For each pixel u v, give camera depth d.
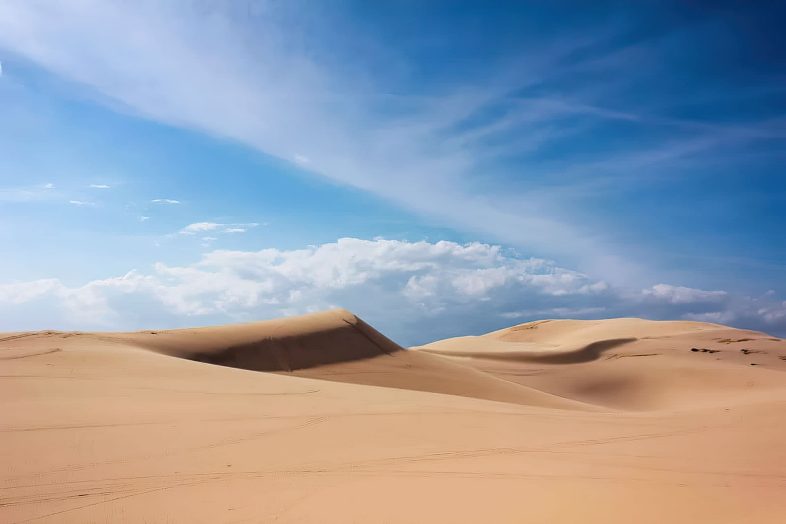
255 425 17.59
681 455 16.05
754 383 52.69
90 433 15.57
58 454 13.68
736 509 10.47
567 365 67.44
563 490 11.95
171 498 11.10
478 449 16.19
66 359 27.94
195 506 10.66
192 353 39.69
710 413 25.69
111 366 27.09
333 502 10.98
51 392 20.73
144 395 21.33
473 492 11.77
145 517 10.08
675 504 10.90
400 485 12.26
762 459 15.51
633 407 52.84
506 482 12.62
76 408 18.36
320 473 13.14
